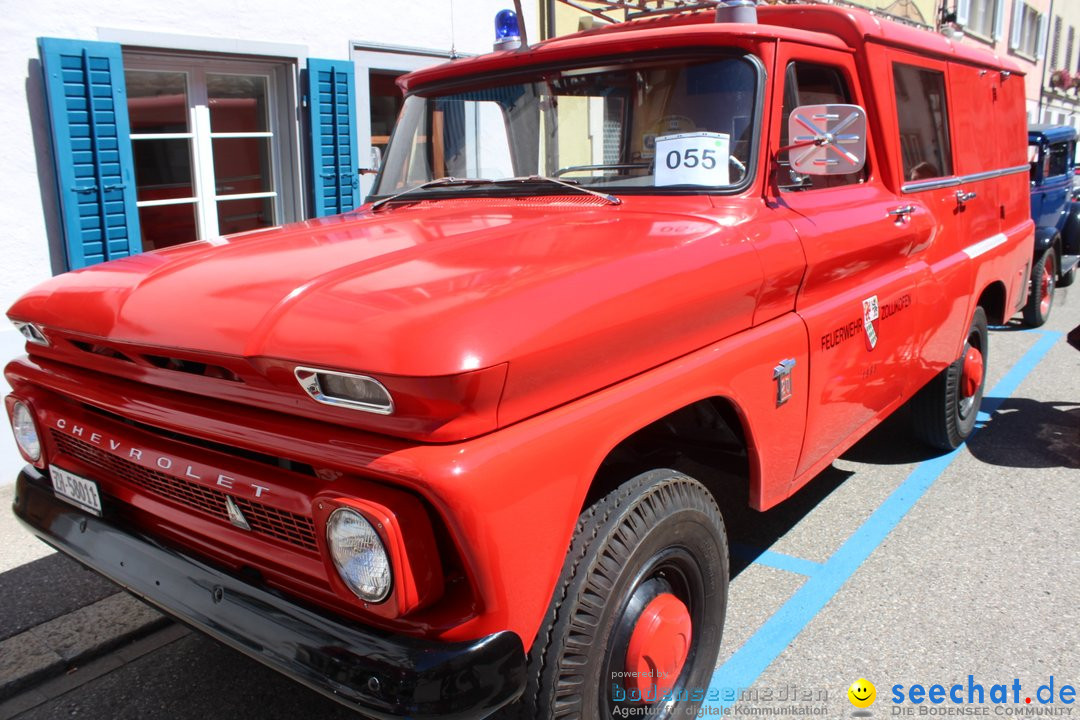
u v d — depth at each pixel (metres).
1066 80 25.95
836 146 2.79
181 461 2.21
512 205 3.01
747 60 2.82
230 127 5.84
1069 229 10.55
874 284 3.39
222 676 3.10
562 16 7.95
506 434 1.86
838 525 4.13
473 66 3.35
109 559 2.39
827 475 4.74
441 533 1.85
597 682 2.14
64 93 4.64
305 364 1.82
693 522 2.40
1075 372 6.85
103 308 2.32
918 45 3.89
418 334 1.74
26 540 4.05
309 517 1.95
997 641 3.13
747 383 2.57
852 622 3.29
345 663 1.82
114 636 3.27
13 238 4.65
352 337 1.79
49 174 4.76
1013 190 5.27
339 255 2.33
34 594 3.57
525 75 3.22
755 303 2.64
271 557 2.07
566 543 1.99
